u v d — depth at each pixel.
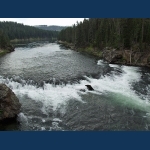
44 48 86.62
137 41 53.47
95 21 85.81
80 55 59.22
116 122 15.92
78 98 20.84
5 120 15.32
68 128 14.74
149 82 28.25
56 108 18.16
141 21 57.41
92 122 15.82
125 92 23.28
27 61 44.47
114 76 30.98
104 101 20.20
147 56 44.34
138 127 15.15
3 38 74.44
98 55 59.72
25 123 15.20
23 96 20.86
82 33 85.12
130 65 43.88
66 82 25.61
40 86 24.09
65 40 133.88
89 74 30.36
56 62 43.03
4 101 15.26
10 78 26.78
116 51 49.50
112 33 62.00
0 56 56.12
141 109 18.47
